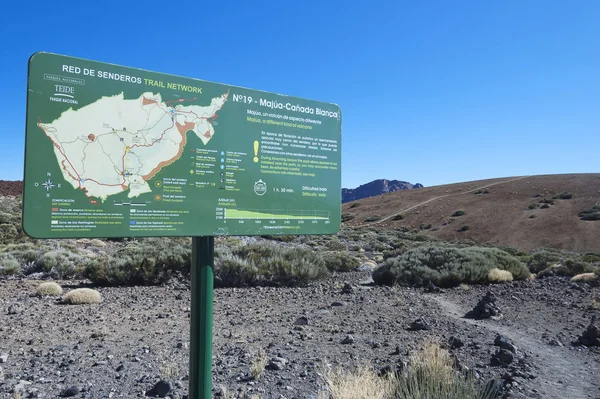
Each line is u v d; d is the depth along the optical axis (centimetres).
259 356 712
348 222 10750
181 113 392
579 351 790
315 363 670
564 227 7219
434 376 487
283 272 1706
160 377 612
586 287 1561
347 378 513
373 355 723
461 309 1221
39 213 333
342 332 897
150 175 376
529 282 1736
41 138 335
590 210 7594
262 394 543
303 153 456
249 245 1998
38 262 1998
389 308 1185
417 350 729
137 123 372
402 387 491
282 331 902
